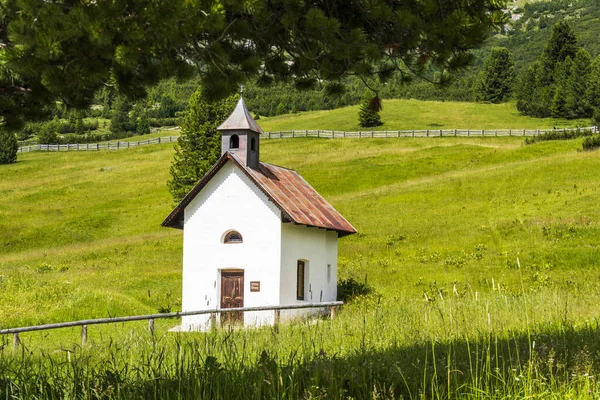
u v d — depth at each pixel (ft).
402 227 157.07
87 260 155.63
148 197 224.53
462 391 24.38
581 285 100.83
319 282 114.52
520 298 59.41
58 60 25.82
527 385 23.62
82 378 23.77
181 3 24.62
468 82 557.74
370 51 28.50
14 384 23.68
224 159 103.91
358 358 29.07
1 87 29.81
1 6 24.18
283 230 103.09
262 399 22.94
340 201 187.93
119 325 92.43
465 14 28.37
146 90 30.22
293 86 33.63
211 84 30.19
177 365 25.09
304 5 28.32
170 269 141.79
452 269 123.75
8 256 170.09
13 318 95.81
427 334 37.40
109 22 24.53
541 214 150.51
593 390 22.97
